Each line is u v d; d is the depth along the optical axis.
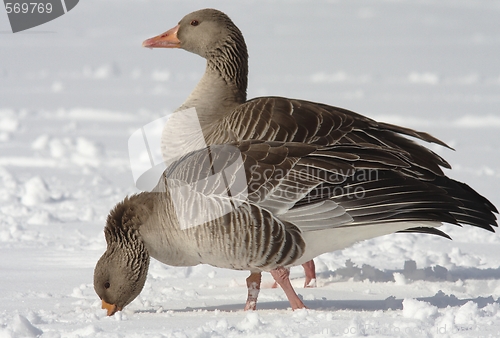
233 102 13.35
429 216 9.05
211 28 13.50
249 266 9.50
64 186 18.97
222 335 7.53
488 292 10.77
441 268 11.63
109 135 25.88
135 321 8.62
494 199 17.19
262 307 9.87
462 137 25.53
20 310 9.11
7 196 17.33
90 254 12.80
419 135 10.85
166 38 13.81
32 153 22.94
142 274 9.56
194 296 10.54
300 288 11.09
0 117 28.67
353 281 11.48
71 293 10.23
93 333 7.65
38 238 14.00
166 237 9.52
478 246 14.10
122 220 9.51
